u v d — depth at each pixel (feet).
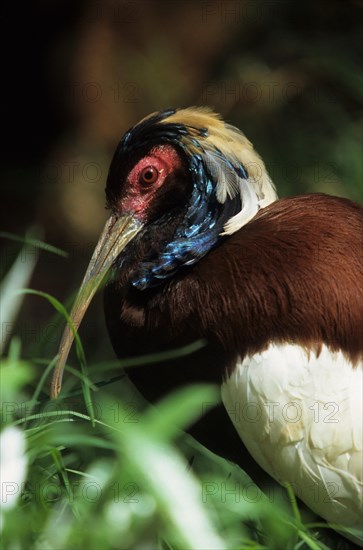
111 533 20.90
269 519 23.76
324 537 28.91
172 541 21.93
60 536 20.79
